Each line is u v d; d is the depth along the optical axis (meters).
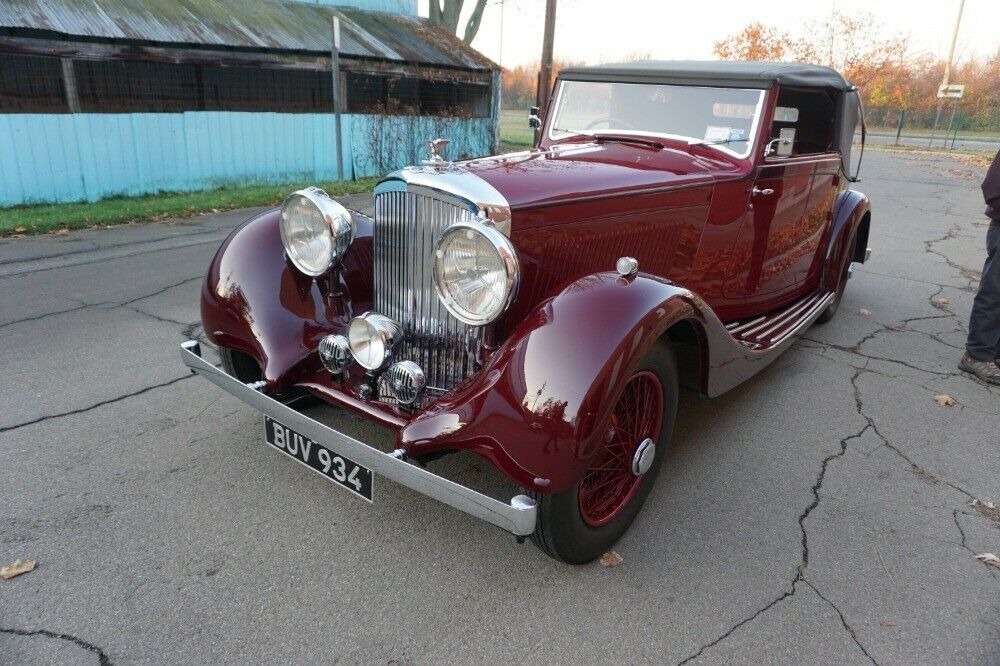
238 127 11.12
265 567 2.43
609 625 2.23
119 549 2.47
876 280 6.88
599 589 2.40
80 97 10.56
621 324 2.20
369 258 3.10
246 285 2.86
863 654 2.15
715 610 2.32
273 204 9.99
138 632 2.11
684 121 3.72
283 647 2.08
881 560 2.61
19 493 2.77
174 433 3.28
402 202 2.55
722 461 3.30
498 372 2.17
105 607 2.20
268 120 11.48
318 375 2.80
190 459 3.07
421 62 13.16
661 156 3.43
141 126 9.93
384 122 13.25
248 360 3.24
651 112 3.81
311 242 2.83
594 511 2.45
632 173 3.03
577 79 4.04
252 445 3.21
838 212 5.00
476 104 15.38
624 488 2.58
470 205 2.35
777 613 2.31
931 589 2.46
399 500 2.86
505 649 2.12
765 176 3.65
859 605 2.37
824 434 3.61
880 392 4.16
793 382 4.28
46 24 8.55
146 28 9.61
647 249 3.11
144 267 6.24
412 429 2.25
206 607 2.23
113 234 7.73
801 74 3.74
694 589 2.42
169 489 2.84
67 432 3.24
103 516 2.65
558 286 2.40
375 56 12.30
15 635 2.08
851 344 5.00
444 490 2.07
